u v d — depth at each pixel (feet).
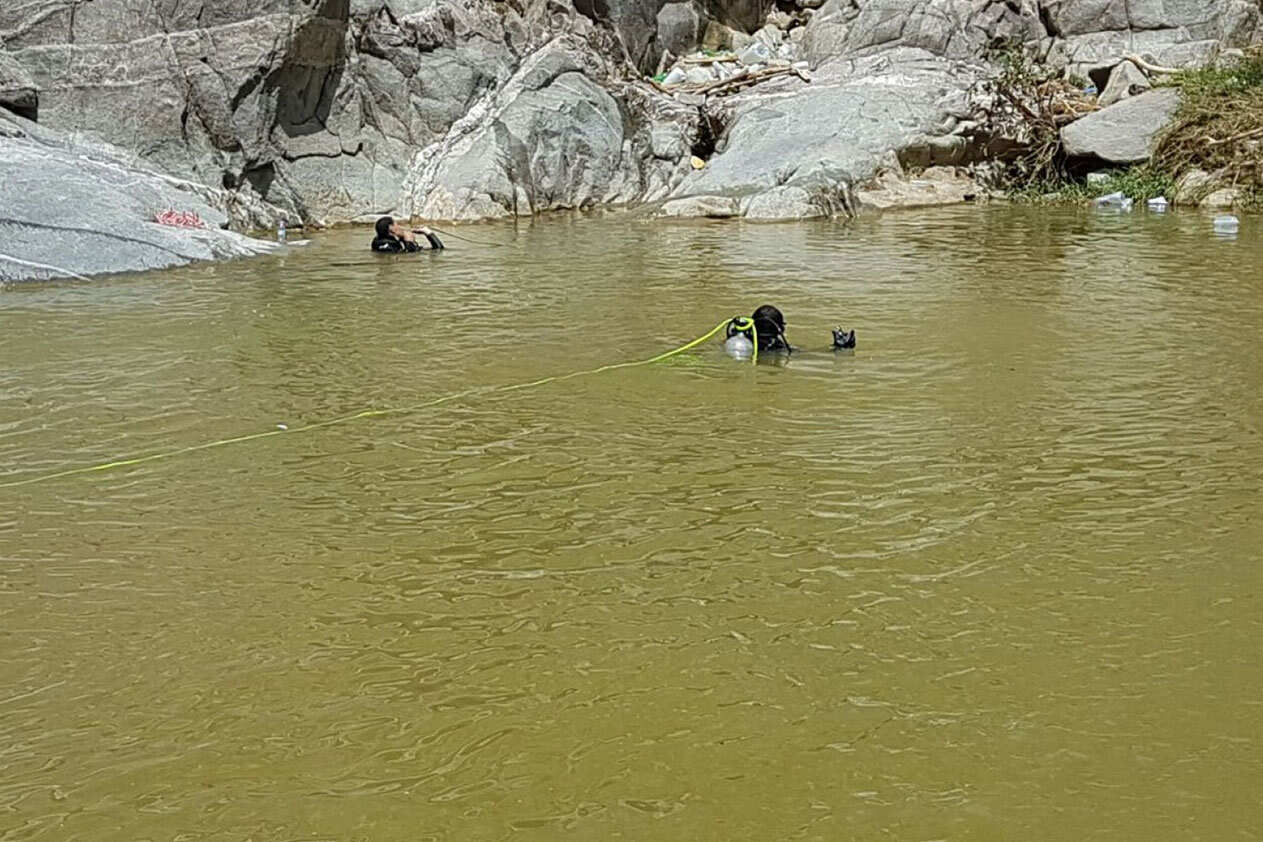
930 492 22.36
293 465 24.27
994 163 72.23
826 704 15.48
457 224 62.03
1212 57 76.18
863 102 70.59
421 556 19.94
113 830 13.25
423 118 67.10
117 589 18.79
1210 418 26.40
